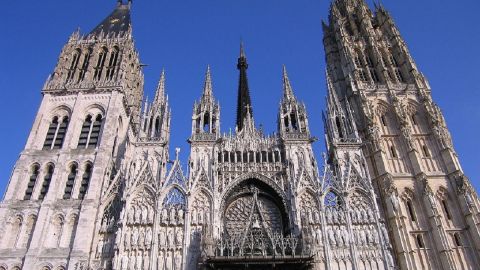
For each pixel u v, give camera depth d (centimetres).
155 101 6781
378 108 7088
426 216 5800
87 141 6222
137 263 4978
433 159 6438
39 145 6219
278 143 6200
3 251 5175
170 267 4959
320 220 5366
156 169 5916
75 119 6444
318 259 5019
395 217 5678
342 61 8088
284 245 4900
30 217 5500
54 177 5794
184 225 5275
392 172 6266
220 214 5434
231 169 5869
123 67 7156
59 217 5491
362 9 8650
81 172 5888
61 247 5206
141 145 6153
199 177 5697
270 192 5816
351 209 5525
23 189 5753
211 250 4759
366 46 8119
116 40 7606
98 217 5475
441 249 5409
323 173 5812
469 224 5644
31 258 5075
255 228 5025
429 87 7312
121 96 6794
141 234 5206
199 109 6588
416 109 7094
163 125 6431
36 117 6488
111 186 5784
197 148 6031
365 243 5216
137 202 5506
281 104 6650
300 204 5519
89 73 7044
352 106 7188
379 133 6625
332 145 6231
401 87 7294
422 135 6731
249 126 6425
